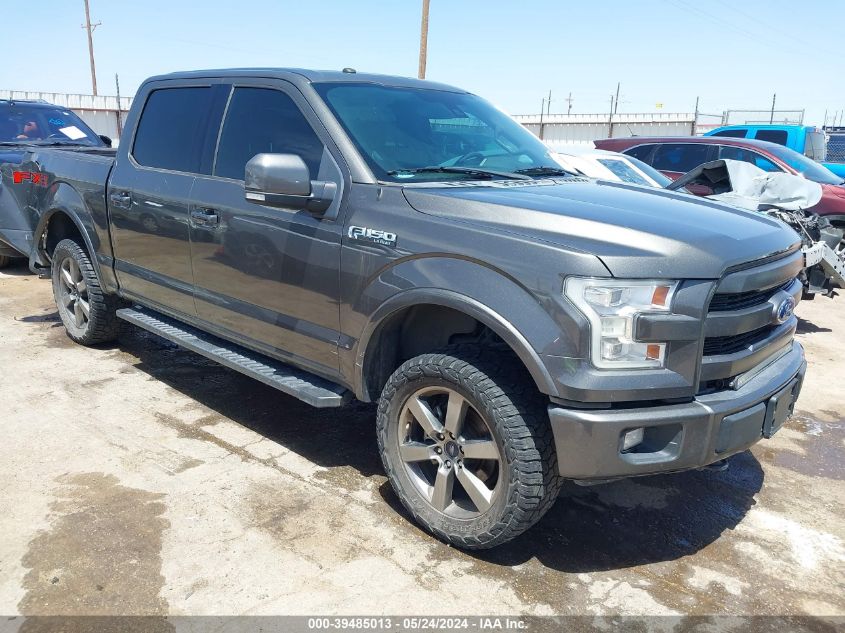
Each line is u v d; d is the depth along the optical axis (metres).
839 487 3.77
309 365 3.54
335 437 4.11
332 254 3.27
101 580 2.74
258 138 3.79
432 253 2.91
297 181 3.19
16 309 6.62
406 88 4.01
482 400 2.77
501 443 2.74
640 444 2.71
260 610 2.61
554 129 30.28
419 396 3.07
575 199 3.11
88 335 5.37
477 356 2.85
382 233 3.07
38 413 4.27
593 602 2.74
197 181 4.03
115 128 25.69
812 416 4.77
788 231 3.25
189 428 4.14
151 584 2.73
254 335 3.82
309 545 3.02
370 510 3.32
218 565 2.86
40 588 2.69
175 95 4.45
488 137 4.00
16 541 2.97
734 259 2.69
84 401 4.48
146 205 4.37
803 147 12.77
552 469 2.74
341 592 2.73
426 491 3.13
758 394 2.86
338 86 3.71
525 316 2.63
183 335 4.34
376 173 3.29
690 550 3.13
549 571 2.92
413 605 2.67
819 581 2.93
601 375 2.54
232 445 3.95
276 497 3.40
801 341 6.62
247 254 3.70
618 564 3.00
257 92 3.89
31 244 6.08
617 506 3.49
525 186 3.38
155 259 4.42
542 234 2.71
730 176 6.81
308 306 3.44
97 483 3.46
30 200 5.75
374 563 2.92
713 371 2.71
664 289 2.57
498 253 2.74
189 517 3.20
